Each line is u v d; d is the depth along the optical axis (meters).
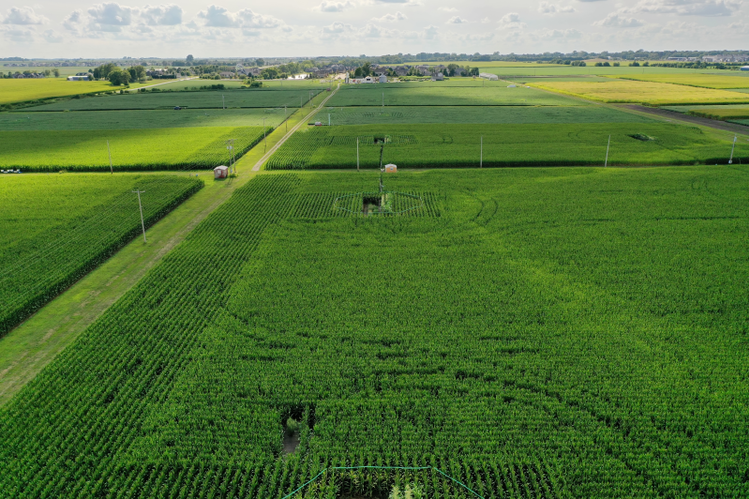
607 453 29.75
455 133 128.75
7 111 188.50
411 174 88.50
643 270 50.56
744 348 37.88
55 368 36.41
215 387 34.53
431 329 40.78
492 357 37.22
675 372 35.28
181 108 192.75
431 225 63.44
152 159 100.75
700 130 126.25
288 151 109.19
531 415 31.86
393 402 33.03
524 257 53.94
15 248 55.72
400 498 27.28
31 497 27.00
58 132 137.12
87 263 52.53
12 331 41.94
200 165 96.75
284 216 67.31
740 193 73.81
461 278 49.25
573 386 34.38
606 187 77.94
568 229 61.53
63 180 84.38
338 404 32.94
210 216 67.06
